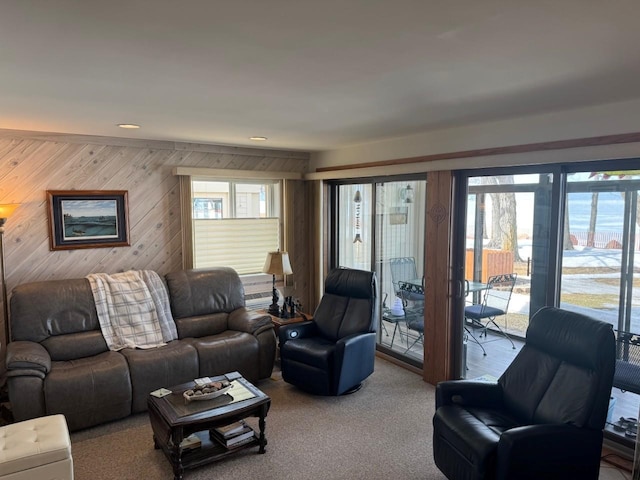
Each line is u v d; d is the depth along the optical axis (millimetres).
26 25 1572
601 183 3068
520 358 2939
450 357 4145
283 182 5762
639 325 2965
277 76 2244
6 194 4059
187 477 2791
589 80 2322
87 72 2170
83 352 3736
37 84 2393
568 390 2518
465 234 4016
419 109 3061
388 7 1424
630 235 2963
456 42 1761
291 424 3475
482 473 2293
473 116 3312
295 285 5984
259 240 5672
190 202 4992
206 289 4562
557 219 3283
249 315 4434
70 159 4328
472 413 2725
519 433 2256
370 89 2500
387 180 4828
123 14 1482
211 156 5188
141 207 4754
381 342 5137
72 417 3303
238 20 1537
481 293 3928
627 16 1494
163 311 4246
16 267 4137
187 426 2703
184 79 2295
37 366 3236
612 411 3143
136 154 4684
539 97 2689
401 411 3695
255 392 3127
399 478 2791
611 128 2873
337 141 4785
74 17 1503
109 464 2953
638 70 2139
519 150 3383
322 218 5754
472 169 3875
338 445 3170
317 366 3869
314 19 1530
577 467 2375
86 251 4473
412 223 4574
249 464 2939
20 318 3602
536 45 1790
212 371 3941
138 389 3576
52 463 2422
